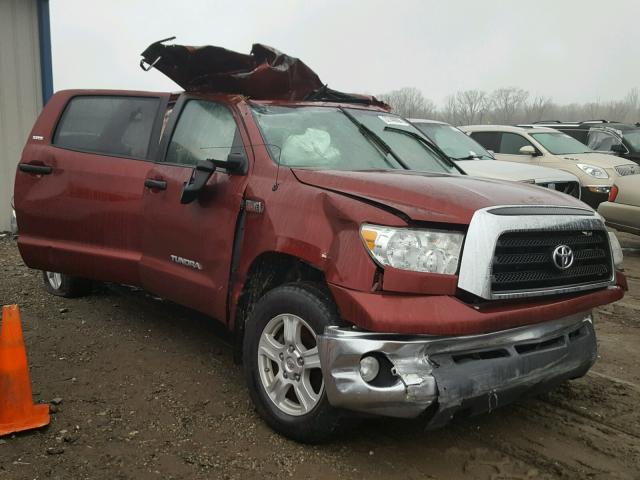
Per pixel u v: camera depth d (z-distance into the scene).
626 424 3.73
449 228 3.01
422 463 3.24
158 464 3.14
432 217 2.99
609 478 3.15
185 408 3.78
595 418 3.80
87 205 4.89
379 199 3.14
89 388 4.01
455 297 2.97
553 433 3.60
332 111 4.57
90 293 6.05
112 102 5.10
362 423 3.64
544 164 11.26
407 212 3.00
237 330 3.89
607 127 14.02
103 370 4.32
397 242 2.96
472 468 3.21
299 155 3.98
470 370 2.98
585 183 10.73
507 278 3.07
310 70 4.86
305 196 3.43
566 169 10.98
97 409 3.72
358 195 3.21
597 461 3.30
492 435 3.56
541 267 3.21
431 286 2.94
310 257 3.24
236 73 4.44
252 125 4.05
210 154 4.26
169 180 4.39
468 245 2.96
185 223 4.20
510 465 3.24
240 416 3.69
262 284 3.81
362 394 2.92
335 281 3.05
